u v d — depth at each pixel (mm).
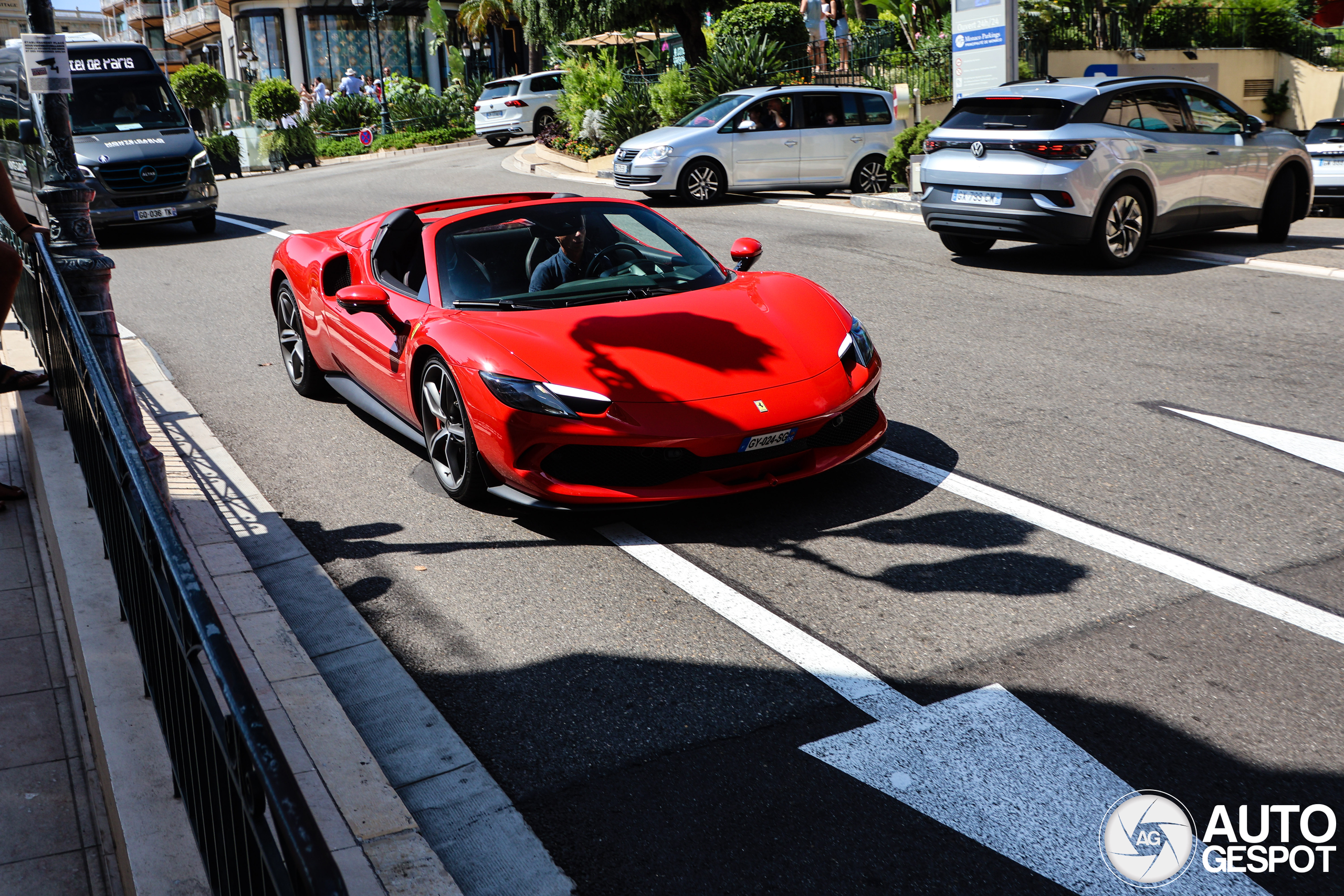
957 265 10125
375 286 5141
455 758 3021
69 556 3871
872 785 2807
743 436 4258
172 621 2365
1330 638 3391
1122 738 2949
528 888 2529
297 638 3689
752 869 2545
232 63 46344
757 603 3826
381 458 5535
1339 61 25797
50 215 4258
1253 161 10344
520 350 4469
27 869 2746
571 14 24062
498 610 3867
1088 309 8148
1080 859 2520
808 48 22547
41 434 5047
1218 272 9375
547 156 22906
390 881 2516
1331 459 4922
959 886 2457
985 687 3225
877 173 16250
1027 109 9539
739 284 5316
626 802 2803
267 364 7531
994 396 6098
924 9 22609
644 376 4383
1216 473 4812
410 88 35969
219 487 5137
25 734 3312
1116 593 3752
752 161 15469
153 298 10172
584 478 4320
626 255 5383
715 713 3168
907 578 3949
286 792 1424
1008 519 4418
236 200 18688
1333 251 10203
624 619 3752
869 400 4848
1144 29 23625
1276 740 2906
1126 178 9453
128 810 2594
